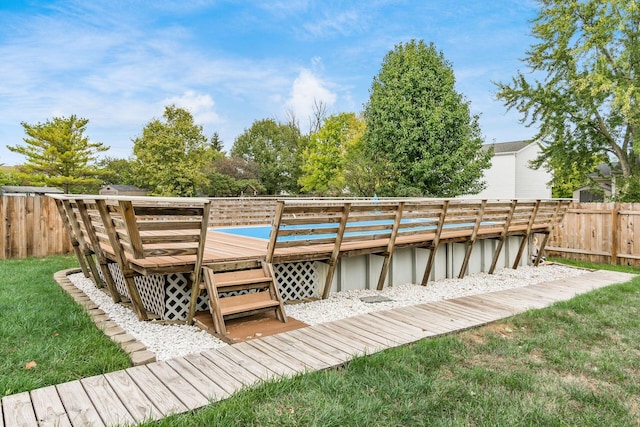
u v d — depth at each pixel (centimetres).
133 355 299
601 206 899
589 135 1694
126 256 425
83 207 462
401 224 561
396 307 481
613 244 876
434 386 261
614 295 509
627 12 1448
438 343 331
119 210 341
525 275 713
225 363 288
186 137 2942
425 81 1881
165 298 417
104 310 455
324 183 2595
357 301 505
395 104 1920
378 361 292
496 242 762
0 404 227
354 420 219
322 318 431
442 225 601
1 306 426
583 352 324
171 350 332
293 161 3619
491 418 225
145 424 206
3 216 848
